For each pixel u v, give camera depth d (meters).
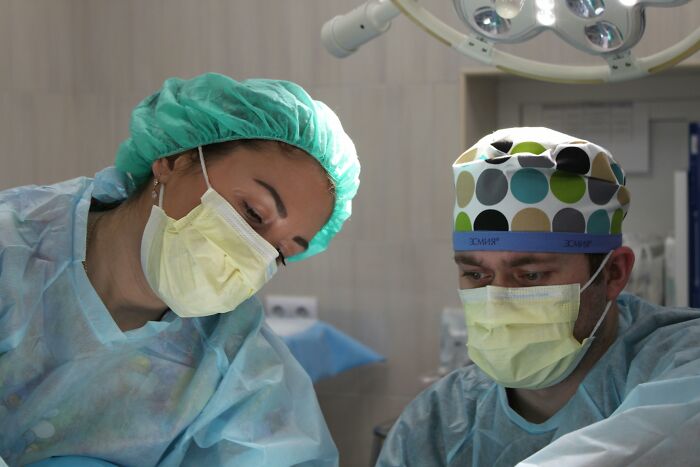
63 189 1.36
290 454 1.38
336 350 2.92
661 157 2.88
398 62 2.95
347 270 3.04
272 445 1.36
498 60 1.26
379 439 2.46
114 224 1.36
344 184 1.39
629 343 1.31
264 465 1.35
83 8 3.20
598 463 1.05
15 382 1.30
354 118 2.99
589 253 1.26
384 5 1.35
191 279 1.28
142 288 1.36
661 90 2.84
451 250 2.94
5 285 1.24
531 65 1.26
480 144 1.32
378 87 2.97
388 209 2.99
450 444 1.38
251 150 1.30
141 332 1.36
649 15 2.67
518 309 1.25
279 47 3.04
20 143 2.92
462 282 1.33
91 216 1.41
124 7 3.16
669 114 2.85
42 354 1.31
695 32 1.16
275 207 1.28
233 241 1.28
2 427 1.32
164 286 1.30
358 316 3.04
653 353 1.26
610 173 1.28
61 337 1.33
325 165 1.34
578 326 1.27
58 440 1.35
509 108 3.01
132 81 3.18
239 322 1.46
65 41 3.17
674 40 2.65
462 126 2.74
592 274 1.27
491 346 1.27
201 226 1.28
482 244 1.26
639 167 2.88
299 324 2.94
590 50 1.18
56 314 1.33
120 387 1.37
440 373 2.89
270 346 1.46
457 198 1.31
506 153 1.28
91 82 3.21
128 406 1.37
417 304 2.99
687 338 1.24
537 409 1.37
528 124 2.99
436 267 2.96
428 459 1.38
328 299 3.06
